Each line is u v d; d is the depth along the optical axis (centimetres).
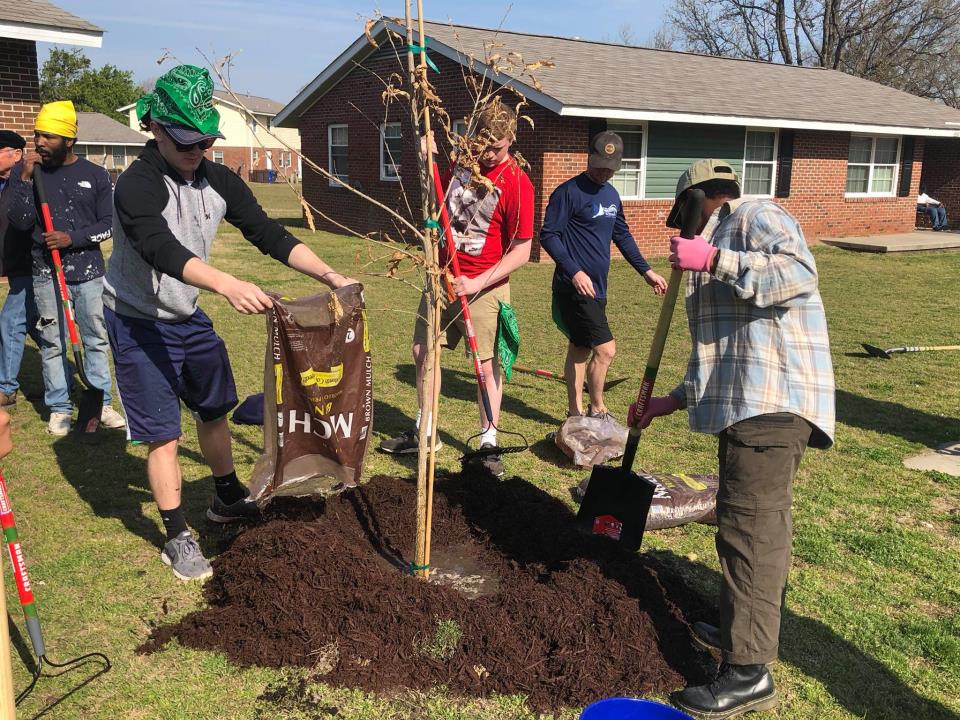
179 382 353
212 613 318
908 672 301
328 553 334
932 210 2362
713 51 4141
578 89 1526
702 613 326
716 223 285
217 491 400
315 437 338
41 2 1166
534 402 635
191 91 309
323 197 2117
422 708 276
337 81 1969
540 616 308
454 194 453
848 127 1897
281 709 273
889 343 892
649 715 255
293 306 319
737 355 274
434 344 326
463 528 400
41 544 379
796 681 295
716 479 442
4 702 214
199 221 338
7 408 586
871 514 436
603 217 516
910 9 3581
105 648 303
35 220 507
